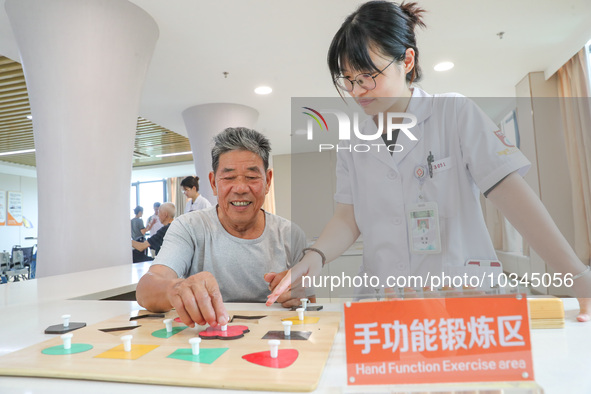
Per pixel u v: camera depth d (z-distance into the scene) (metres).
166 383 0.48
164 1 2.64
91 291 1.31
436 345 0.41
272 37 3.13
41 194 2.47
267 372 0.49
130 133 2.68
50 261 2.43
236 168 1.12
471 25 3.02
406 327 0.41
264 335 0.66
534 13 2.88
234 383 0.46
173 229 1.18
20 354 0.59
